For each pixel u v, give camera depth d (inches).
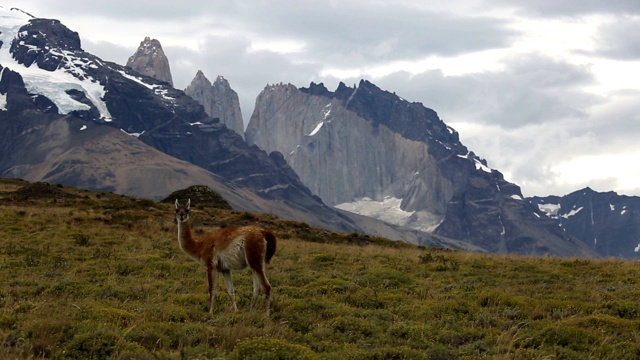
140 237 2209.6
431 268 1774.1
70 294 1246.3
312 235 2888.8
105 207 3029.0
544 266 1870.1
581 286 1480.1
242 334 907.4
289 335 943.0
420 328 1001.5
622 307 1157.1
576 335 966.4
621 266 1873.8
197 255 1113.4
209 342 890.1
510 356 862.5
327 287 1342.3
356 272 1642.5
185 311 1062.4
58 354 804.0
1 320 960.9
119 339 844.0
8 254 1755.7
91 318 964.6
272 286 1393.9
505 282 1546.5
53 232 2167.8
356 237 2962.6
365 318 1077.8
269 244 1095.0
